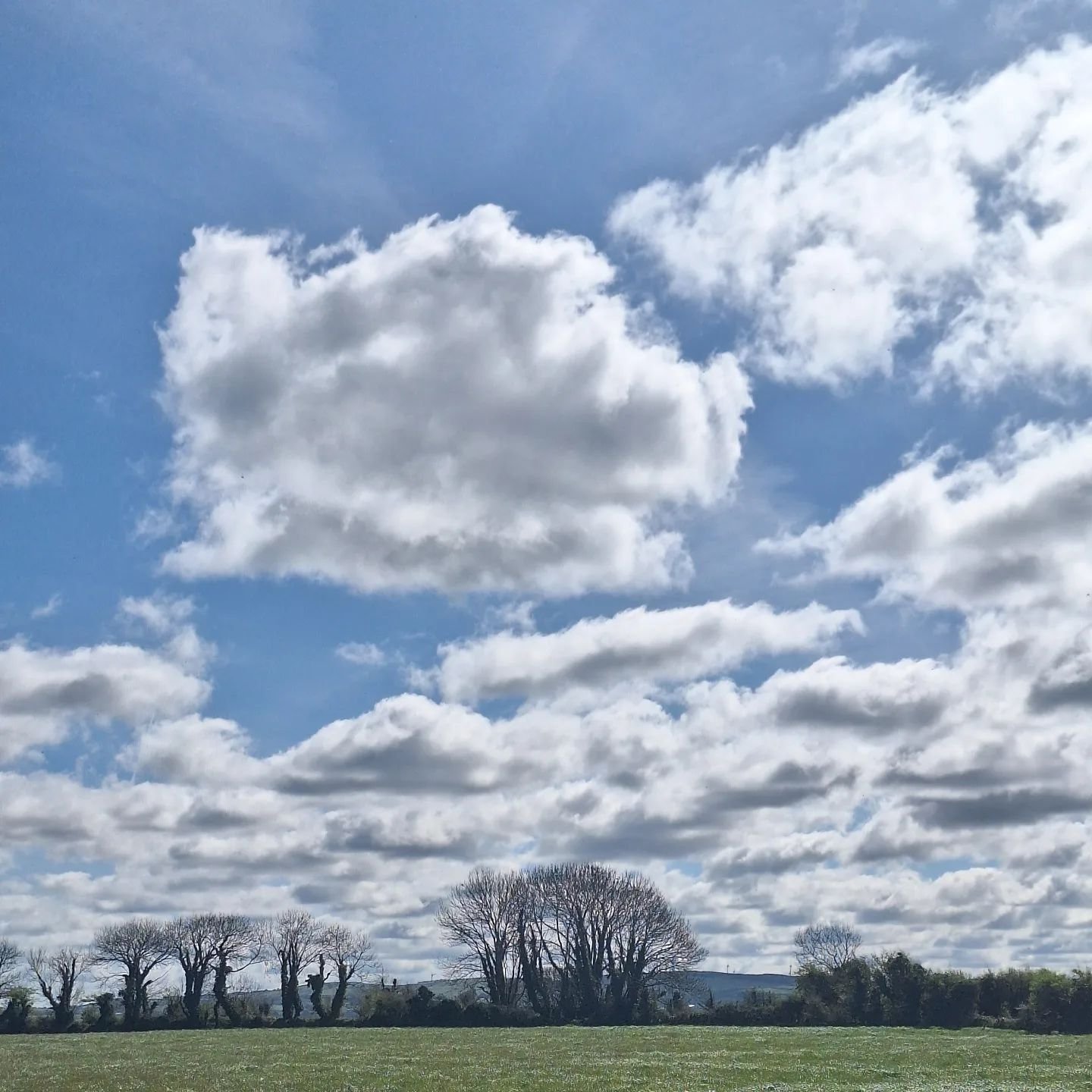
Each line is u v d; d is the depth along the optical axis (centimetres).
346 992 11562
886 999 9681
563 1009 11031
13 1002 10638
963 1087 4106
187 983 11419
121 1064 5784
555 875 12506
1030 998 8719
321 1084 4544
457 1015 10556
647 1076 4697
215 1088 4444
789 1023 10056
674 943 12088
